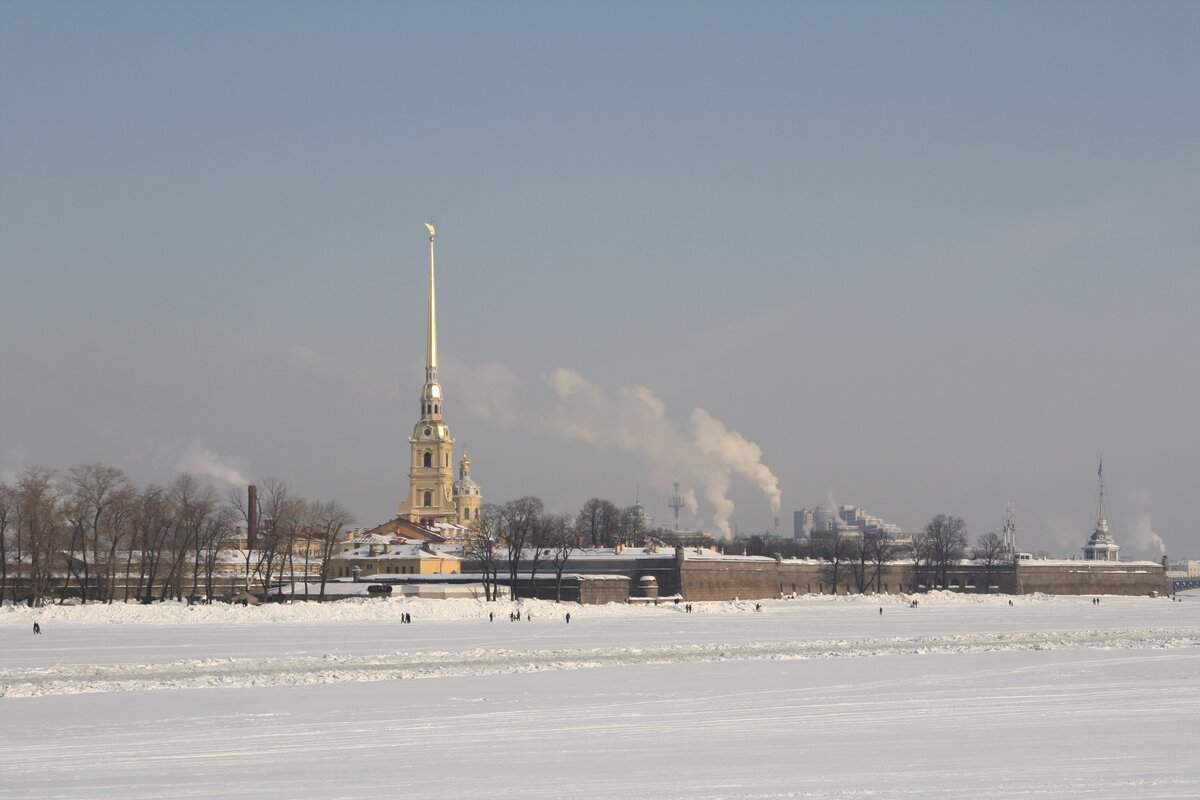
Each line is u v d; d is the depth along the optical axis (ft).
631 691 428.97
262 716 369.09
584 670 504.02
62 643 640.17
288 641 655.76
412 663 535.60
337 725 351.46
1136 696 413.18
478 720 360.48
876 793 261.03
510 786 270.05
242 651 591.37
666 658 565.12
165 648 609.42
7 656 564.71
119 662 534.78
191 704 395.96
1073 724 351.46
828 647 627.05
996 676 476.54
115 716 370.12
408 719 362.53
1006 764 291.17
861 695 417.49
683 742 322.55
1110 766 288.51
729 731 340.18
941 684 449.48
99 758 301.84
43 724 354.54
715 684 450.30
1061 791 262.47
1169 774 279.69
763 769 286.46
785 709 382.83
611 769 287.48
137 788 269.23
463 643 645.10
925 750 310.04
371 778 278.67
